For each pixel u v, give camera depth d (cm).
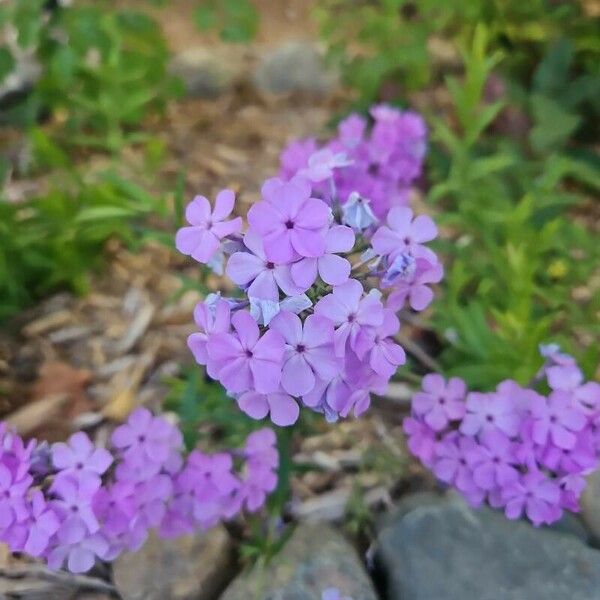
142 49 54
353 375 24
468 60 42
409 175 36
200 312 25
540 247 39
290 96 56
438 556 30
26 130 52
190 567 30
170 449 29
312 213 23
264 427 31
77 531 27
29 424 36
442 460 30
